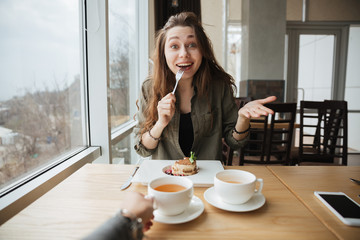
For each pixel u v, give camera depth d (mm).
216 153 1283
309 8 3867
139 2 2783
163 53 1182
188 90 1264
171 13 3164
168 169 908
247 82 3512
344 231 538
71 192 734
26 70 918
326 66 4047
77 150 1337
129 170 938
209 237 517
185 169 840
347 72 4020
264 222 577
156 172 857
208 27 3797
